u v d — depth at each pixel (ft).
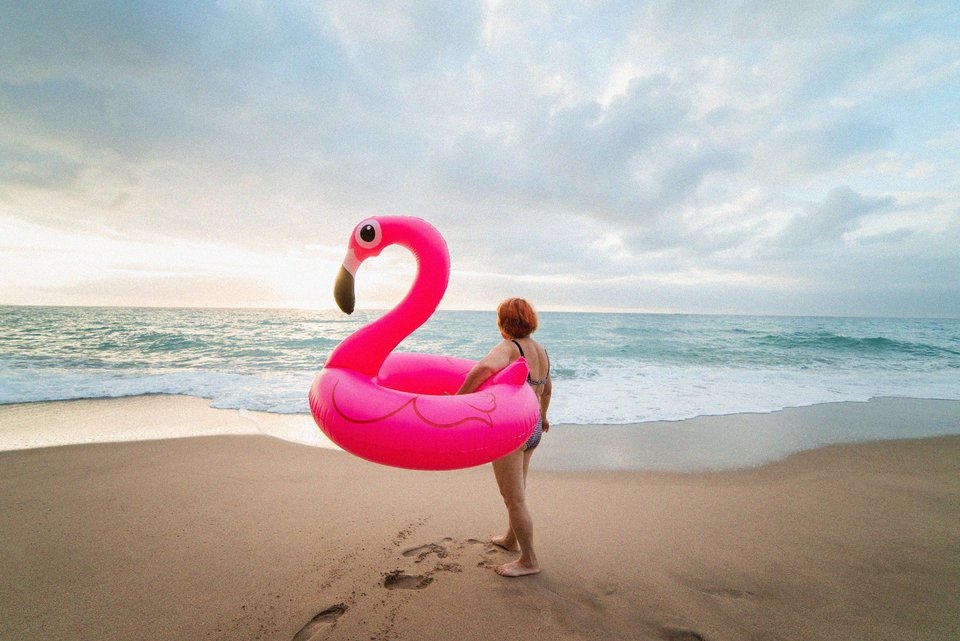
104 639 6.01
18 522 9.25
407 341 54.19
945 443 16.20
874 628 6.49
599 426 18.20
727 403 22.63
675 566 8.07
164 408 19.80
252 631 6.20
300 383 25.94
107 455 13.51
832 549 8.79
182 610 6.60
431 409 5.83
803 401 23.39
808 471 13.35
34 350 39.47
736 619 6.64
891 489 11.98
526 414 6.45
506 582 7.38
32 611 6.54
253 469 12.57
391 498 10.75
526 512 7.48
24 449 13.92
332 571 7.64
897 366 37.73
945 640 6.26
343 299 6.61
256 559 7.98
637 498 11.19
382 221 6.64
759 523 9.89
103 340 47.14
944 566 8.21
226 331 60.70
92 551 8.18
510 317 7.52
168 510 9.91
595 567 7.97
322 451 14.23
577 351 45.44
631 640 6.14
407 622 6.40
